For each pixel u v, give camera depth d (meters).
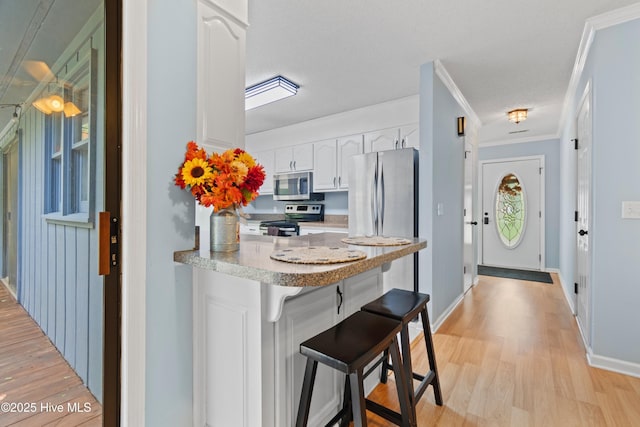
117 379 1.12
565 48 2.35
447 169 3.05
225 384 1.23
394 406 1.66
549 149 5.00
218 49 1.38
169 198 1.22
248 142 5.14
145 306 1.15
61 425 1.12
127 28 1.10
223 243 1.23
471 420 1.56
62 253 1.13
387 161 2.93
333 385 1.50
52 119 1.10
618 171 1.98
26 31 1.06
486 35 2.18
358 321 1.30
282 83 2.90
